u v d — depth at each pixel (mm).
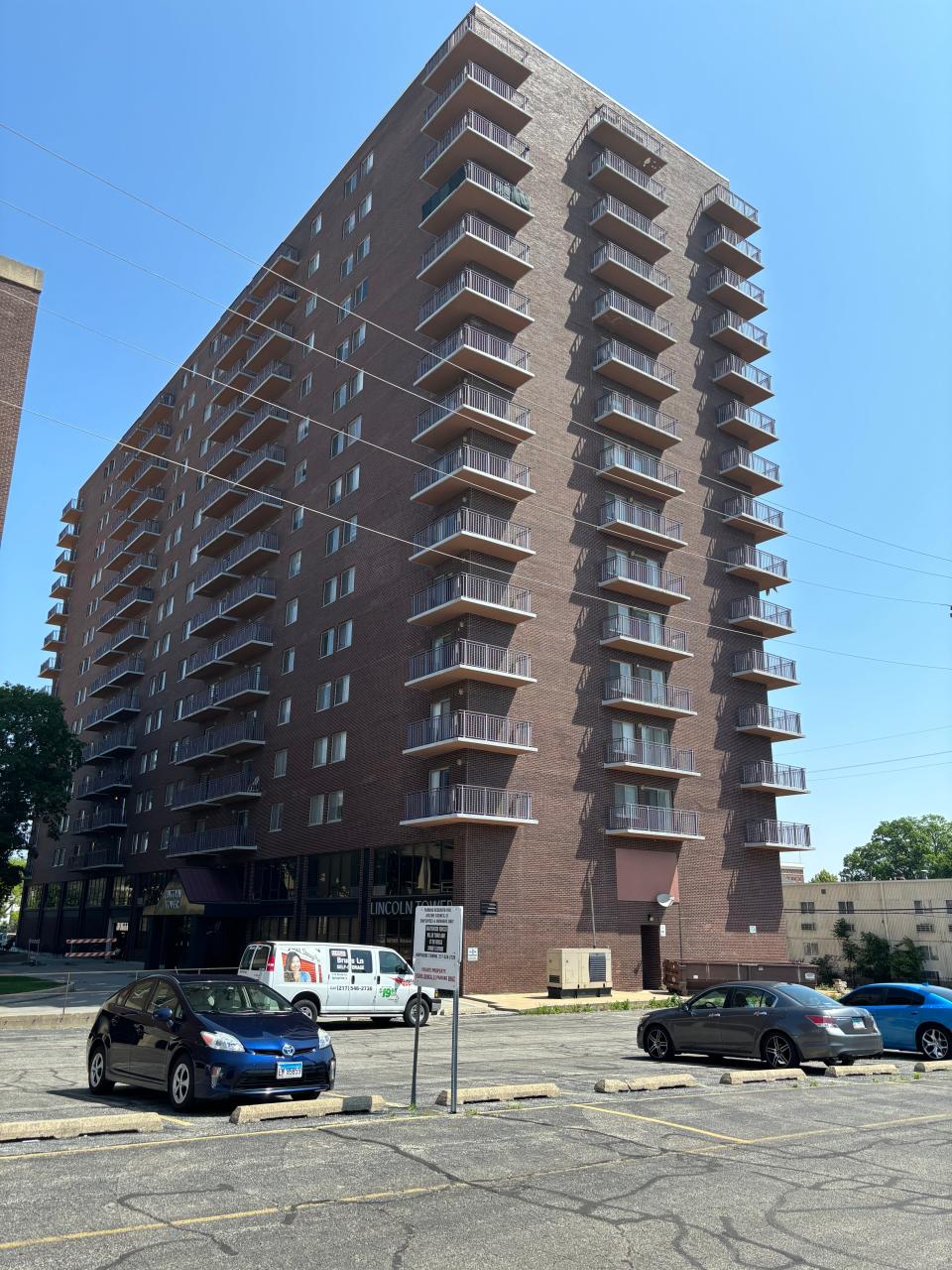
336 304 45719
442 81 39812
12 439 23484
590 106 43344
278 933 39219
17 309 24281
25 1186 6891
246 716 45562
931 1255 5945
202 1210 6441
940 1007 17312
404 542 36562
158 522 64688
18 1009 23609
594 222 41375
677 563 40656
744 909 38406
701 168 48062
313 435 45062
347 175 47531
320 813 38000
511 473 35156
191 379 64000
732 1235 6281
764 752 41562
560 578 35844
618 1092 11945
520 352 36594
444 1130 9188
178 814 51719
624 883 34375
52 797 52406
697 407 44000
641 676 37719
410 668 33906
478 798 30750
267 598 45188
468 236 35156
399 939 32188
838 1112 11086
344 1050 17031
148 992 11469
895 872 79938
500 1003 27766
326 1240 5906
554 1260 5672
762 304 47500
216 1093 9805
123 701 61344
